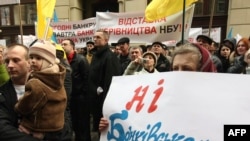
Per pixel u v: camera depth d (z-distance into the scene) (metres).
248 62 3.06
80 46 7.00
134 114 1.62
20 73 1.82
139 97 1.64
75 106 4.29
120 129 1.66
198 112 1.41
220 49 4.80
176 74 1.51
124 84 1.75
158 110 1.52
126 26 5.42
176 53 1.62
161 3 4.27
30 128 1.69
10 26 15.66
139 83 1.68
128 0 12.94
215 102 1.40
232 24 11.72
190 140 1.39
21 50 1.82
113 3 15.91
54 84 1.76
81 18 15.50
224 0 12.16
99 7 16.16
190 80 1.47
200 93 1.43
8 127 1.63
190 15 4.46
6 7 15.57
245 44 3.94
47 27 3.60
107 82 3.58
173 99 1.49
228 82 1.41
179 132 1.42
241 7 11.48
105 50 3.71
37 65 1.78
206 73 1.45
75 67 4.22
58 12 14.34
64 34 7.05
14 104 1.75
